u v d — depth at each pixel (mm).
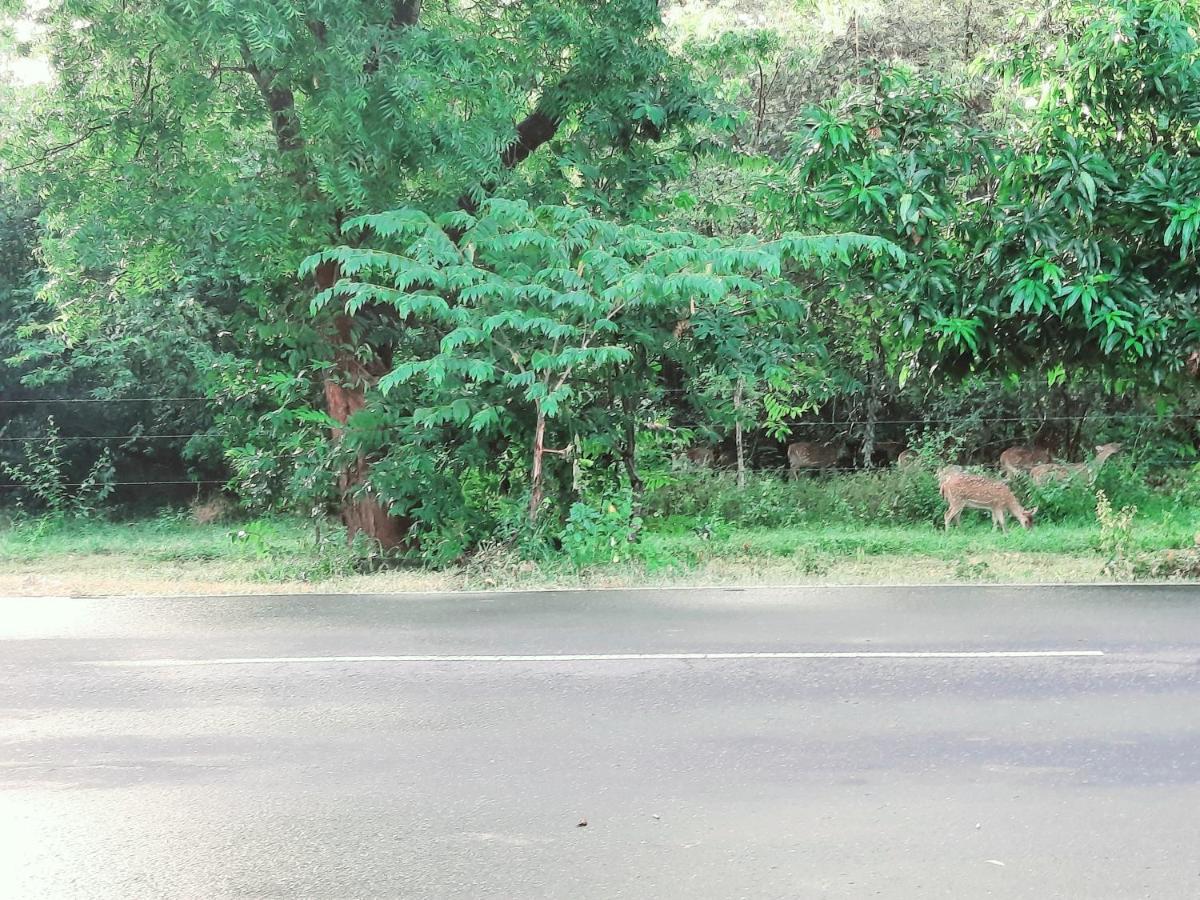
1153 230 11555
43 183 14188
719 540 14984
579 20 13906
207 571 13797
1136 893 4180
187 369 20016
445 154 12562
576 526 12531
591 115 14203
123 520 21016
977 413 21859
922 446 21297
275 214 13078
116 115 13617
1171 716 6332
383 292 11609
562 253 12258
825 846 4602
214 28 11195
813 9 20750
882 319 13359
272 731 6223
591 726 6254
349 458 13633
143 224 13484
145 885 4312
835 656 7844
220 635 8828
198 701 6840
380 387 11906
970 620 9141
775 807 5027
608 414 13242
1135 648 8008
